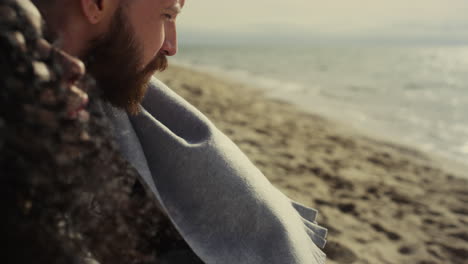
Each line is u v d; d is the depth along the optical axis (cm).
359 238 295
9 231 49
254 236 110
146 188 98
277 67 3388
